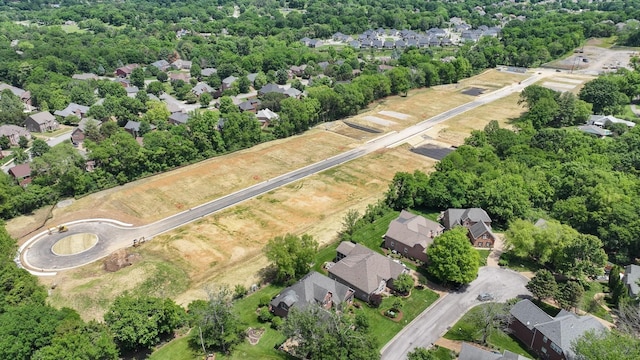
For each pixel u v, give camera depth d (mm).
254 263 95438
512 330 76625
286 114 166625
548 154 130375
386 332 76000
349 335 65438
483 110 191500
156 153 134375
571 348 64438
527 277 90000
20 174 129375
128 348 71250
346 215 113000
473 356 66562
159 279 89938
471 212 103500
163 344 73562
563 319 70812
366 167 139875
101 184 125812
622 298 77062
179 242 102188
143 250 99250
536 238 90750
